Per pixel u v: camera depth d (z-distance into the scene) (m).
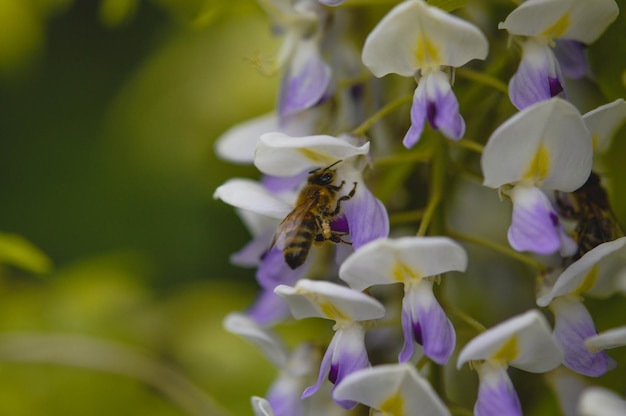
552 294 0.31
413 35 0.30
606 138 0.32
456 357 0.37
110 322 0.46
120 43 0.65
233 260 0.35
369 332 0.36
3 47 0.46
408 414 0.30
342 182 0.32
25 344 0.41
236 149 0.36
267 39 0.47
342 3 0.32
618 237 0.32
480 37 0.30
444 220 0.32
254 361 0.44
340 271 0.30
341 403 0.30
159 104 0.49
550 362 0.30
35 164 0.66
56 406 0.43
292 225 0.32
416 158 0.32
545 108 0.30
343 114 0.35
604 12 0.31
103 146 0.60
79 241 0.64
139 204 0.57
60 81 0.66
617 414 0.28
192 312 0.47
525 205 0.30
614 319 0.34
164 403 0.44
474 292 0.38
